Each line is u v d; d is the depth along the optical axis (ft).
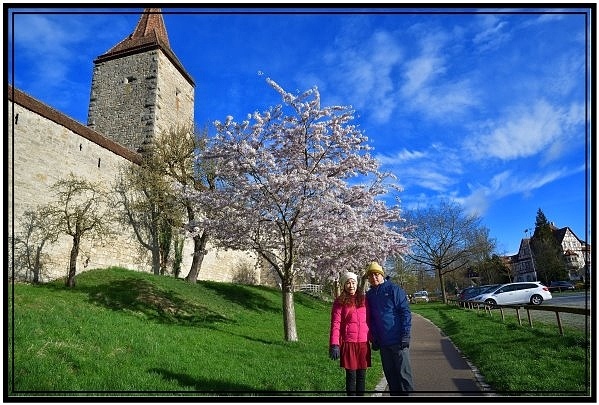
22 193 52.90
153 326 33.37
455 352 32.63
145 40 91.09
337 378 24.00
